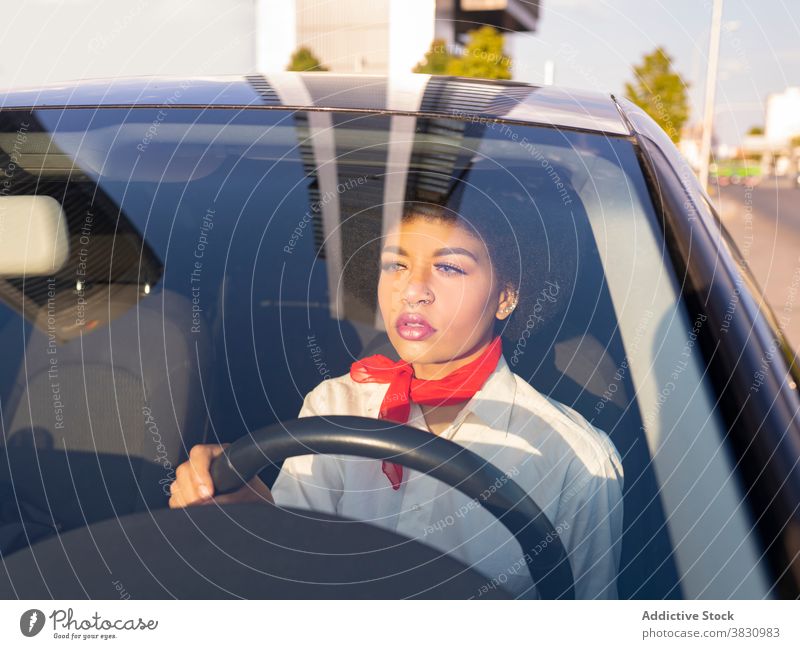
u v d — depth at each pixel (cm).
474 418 99
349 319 118
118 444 112
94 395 116
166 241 130
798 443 97
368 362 103
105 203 133
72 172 137
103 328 122
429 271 102
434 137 129
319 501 100
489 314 102
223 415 113
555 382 103
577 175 123
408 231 104
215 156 138
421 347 100
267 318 119
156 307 124
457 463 95
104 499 107
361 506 98
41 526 104
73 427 113
